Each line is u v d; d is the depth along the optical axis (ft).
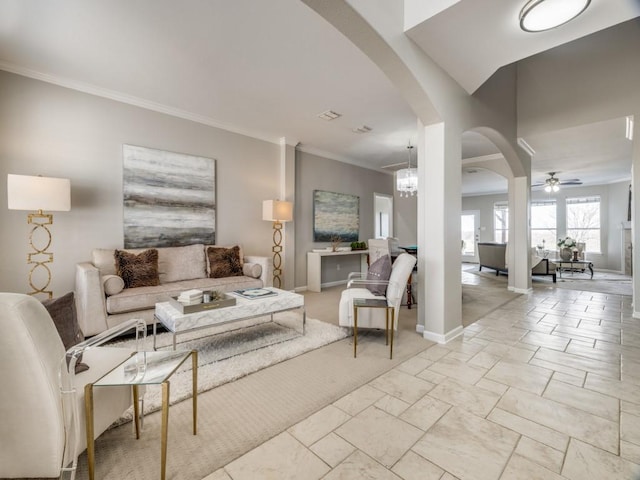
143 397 5.54
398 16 7.42
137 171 11.92
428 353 8.66
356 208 22.25
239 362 7.88
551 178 24.02
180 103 12.26
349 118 13.85
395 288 9.43
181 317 7.38
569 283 21.25
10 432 3.57
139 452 4.71
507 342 9.56
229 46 8.48
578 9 6.82
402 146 18.38
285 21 7.47
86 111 10.77
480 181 27.53
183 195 13.17
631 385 6.82
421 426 5.38
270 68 9.64
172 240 12.86
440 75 9.27
